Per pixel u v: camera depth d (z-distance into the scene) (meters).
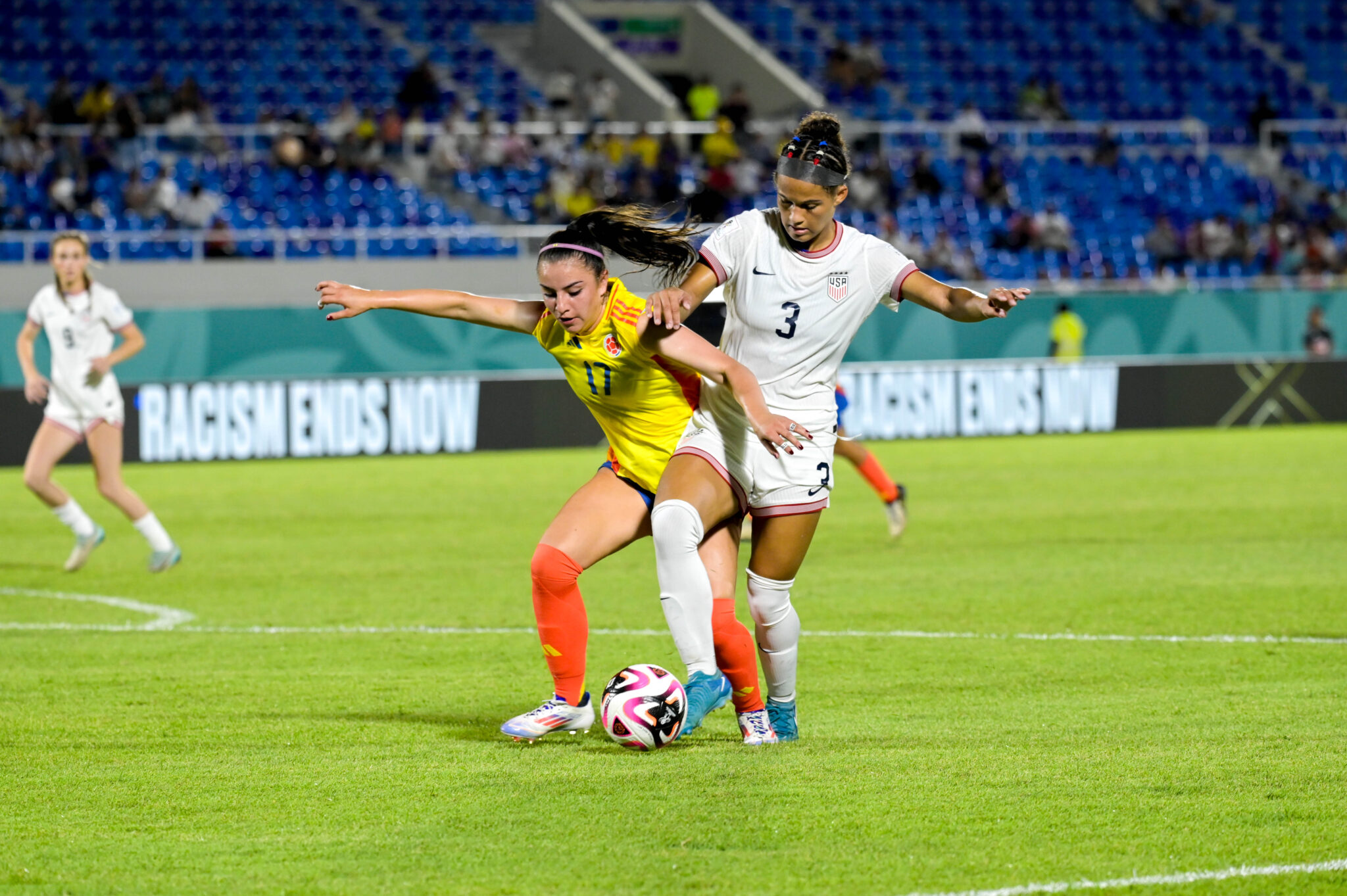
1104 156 104.75
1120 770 16.94
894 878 13.24
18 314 69.88
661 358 17.92
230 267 82.31
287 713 20.86
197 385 65.50
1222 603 30.44
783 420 16.62
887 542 40.22
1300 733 19.03
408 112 99.31
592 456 67.69
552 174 91.88
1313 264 97.75
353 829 14.91
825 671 23.81
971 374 75.25
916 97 113.25
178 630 28.19
